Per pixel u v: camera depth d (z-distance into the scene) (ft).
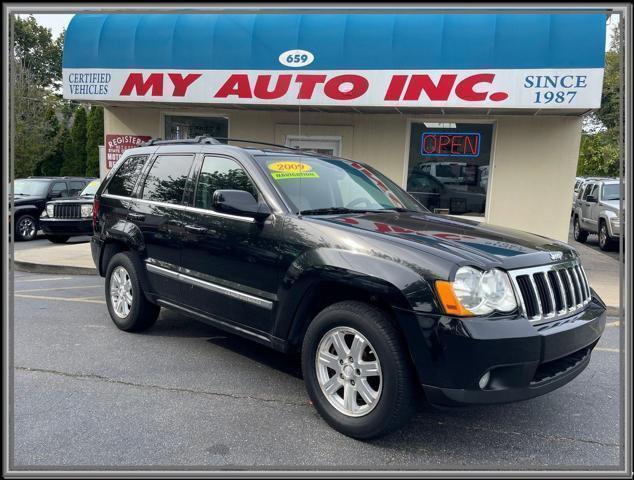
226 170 14.53
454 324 9.59
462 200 31.76
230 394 13.17
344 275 10.87
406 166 32.09
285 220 12.45
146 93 30.50
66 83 31.58
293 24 28.68
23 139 73.20
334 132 32.68
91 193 45.01
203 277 14.49
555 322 10.61
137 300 17.25
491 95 26.66
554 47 25.93
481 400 9.63
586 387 14.24
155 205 16.44
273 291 12.48
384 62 27.58
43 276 29.04
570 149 29.81
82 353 15.85
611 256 41.14
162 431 11.21
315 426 11.57
